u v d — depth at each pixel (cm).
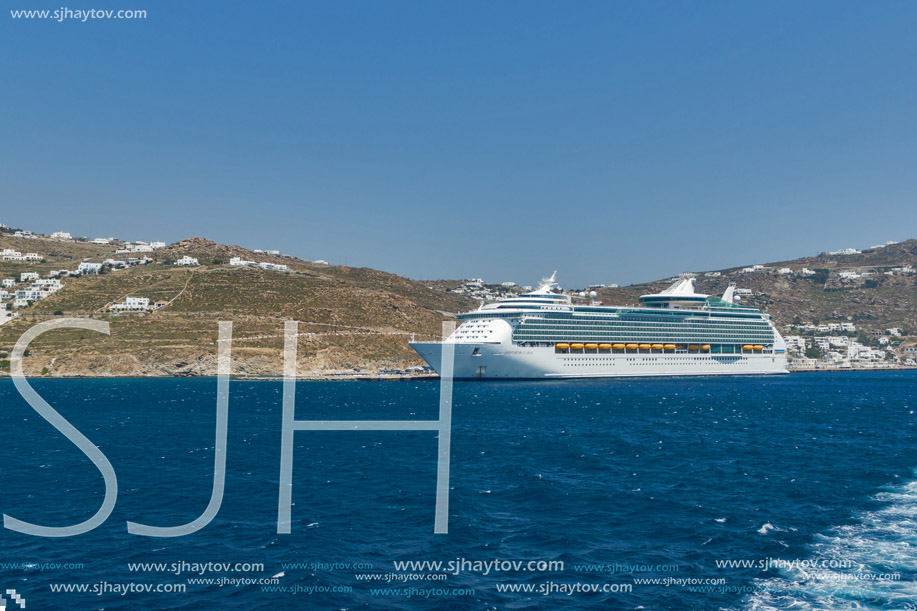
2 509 5703
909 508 5625
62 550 4716
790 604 3803
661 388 19275
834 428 10688
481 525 5253
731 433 10031
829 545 4722
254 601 3912
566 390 18212
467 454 8269
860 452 8325
